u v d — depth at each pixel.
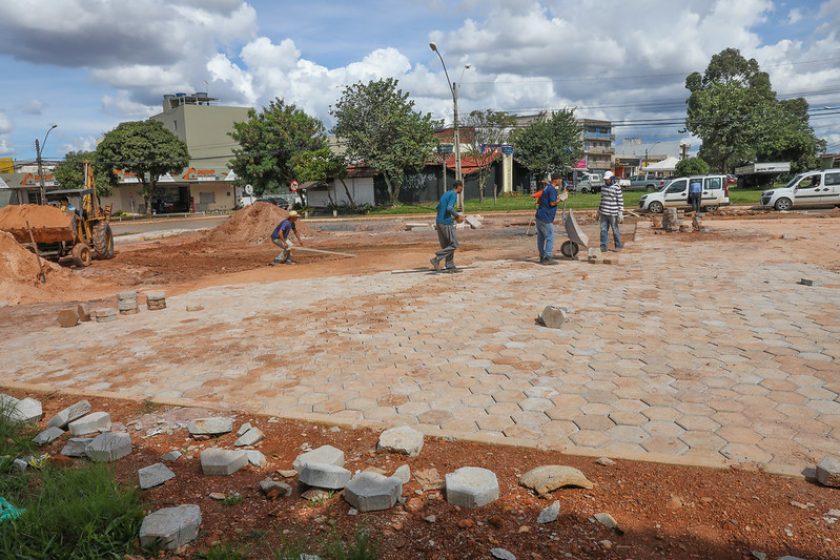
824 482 3.10
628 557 2.60
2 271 11.70
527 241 18.48
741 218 23.77
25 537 2.87
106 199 61.94
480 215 33.72
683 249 13.91
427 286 10.07
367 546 2.70
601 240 13.71
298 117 49.00
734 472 3.31
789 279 9.34
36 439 4.28
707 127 55.09
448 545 2.74
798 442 3.65
